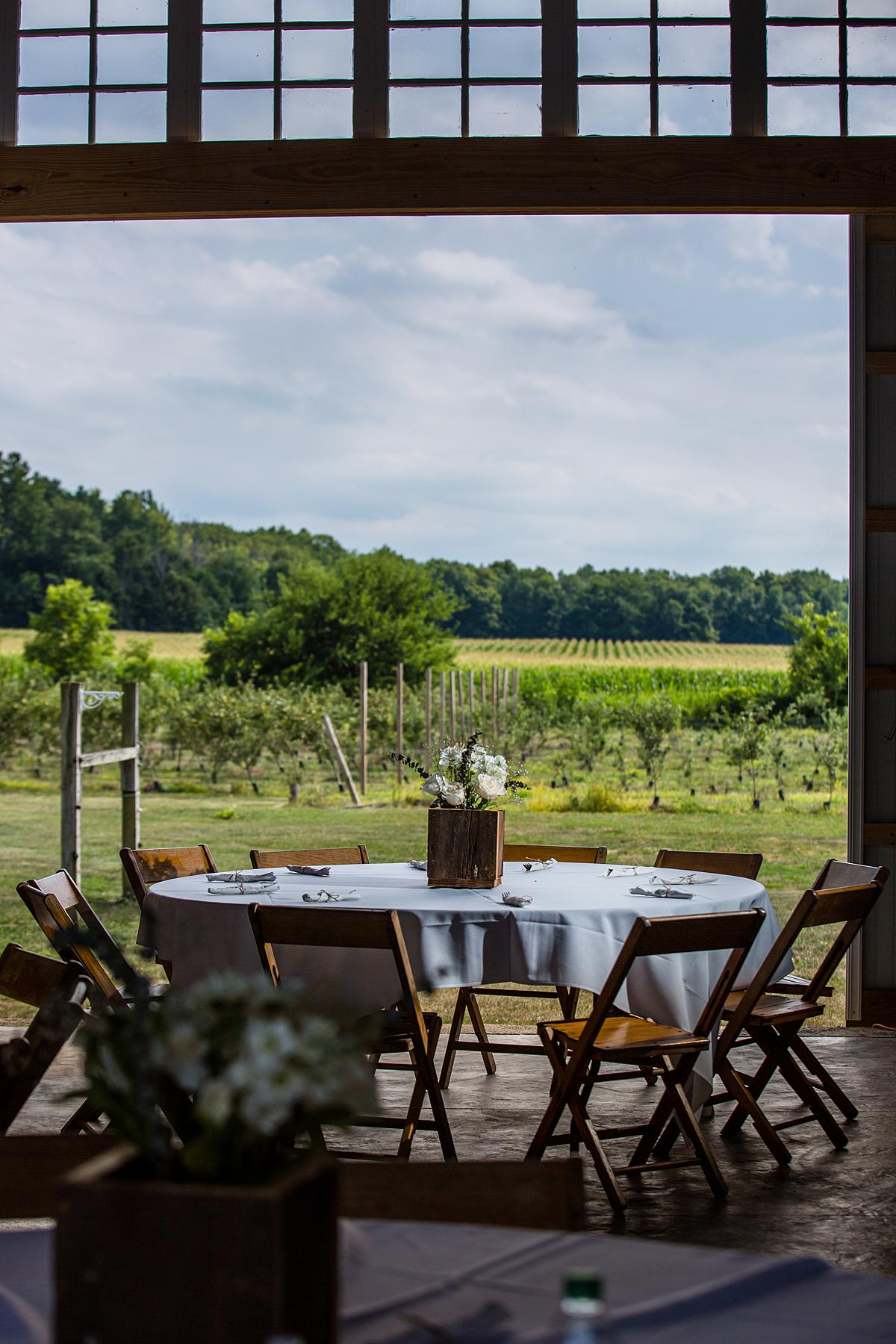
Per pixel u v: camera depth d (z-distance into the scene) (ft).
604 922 12.90
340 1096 3.55
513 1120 15.01
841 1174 13.20
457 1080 16.87
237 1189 3.43
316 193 20.08
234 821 47.57
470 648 103.45
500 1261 4.57
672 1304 4.21
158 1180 3.59
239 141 20.18
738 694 62.13
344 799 51.67
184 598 107.96
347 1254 4.62
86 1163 5.39
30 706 55.72
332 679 82.23
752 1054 18.21
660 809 50.42
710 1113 15.15
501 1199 5.20
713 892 14.24
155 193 20.25
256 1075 3.46
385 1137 14.24
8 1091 7.08
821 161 19.95
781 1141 13.61
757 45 20.06
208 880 14.87
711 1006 12.57
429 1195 5.22
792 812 49.93
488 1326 4.03
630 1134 12.66
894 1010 20.22
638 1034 12.74
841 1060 17.88
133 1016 3.75
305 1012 3.74
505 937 12.79
